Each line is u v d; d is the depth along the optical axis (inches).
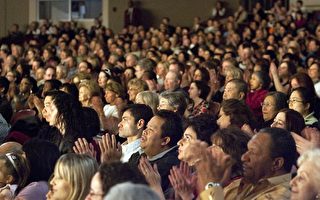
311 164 177.5
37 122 357.1
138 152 279.7
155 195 130.4
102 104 397.1
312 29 915.4
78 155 210.5
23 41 1068.5
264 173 205.5
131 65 605.6
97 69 601.3
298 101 326.6
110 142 258.4
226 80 464.1
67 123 302.0
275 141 205.2
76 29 1122.7
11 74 568.7
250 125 283.7
